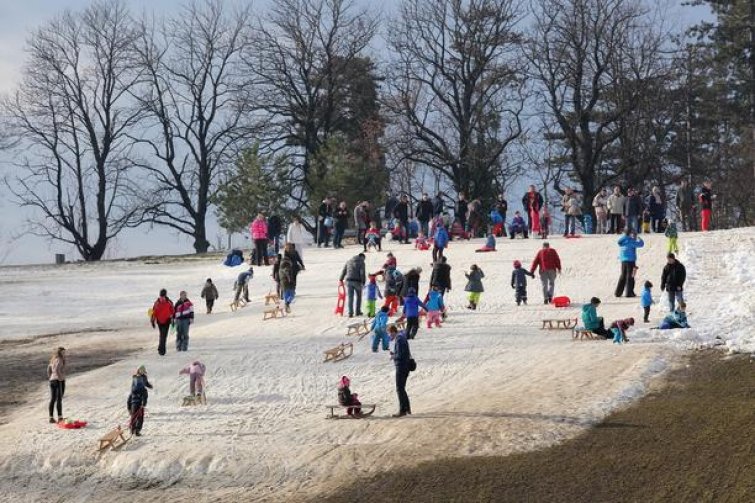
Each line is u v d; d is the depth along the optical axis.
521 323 56.50
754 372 42.72
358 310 61.69
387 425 39.00
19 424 43.81
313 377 48.00
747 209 136.75
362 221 94.81
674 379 42.66
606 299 62.81
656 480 31.83
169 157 129.50
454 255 81.19
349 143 127.06
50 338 65.00
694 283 64.69
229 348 55.53
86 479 37.22
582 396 40.72
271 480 35.28
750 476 31.22
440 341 52.88
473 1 120.62
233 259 91.31
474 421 38.38
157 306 55.31
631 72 119.31
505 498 31.77
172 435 40.28
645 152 120.62
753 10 130.50
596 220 100.69
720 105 131.50
